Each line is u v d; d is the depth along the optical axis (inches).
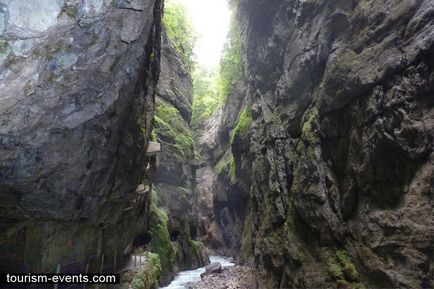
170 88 1427.2
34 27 304.8
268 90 922.7
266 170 843.4
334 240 533.6
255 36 976.9
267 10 898.1
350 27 571.2
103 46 377.1
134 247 886.4
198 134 1891.0
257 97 1002.1
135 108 529.7
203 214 1742.1
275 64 871.7
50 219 501.4
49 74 354.9
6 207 456.8
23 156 422.9
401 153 429.7
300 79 713.6
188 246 1226.6
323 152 598.5
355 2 581.3
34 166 437.4
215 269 1003.3
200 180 1786.4
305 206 606.5
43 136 419.8
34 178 447.5
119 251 717.9
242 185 1198.3
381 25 501.0
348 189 527.5
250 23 999.6
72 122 434.0
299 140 690.8
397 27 467.5
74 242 554.3
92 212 557.0
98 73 403.2
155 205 1064.8
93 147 484.7
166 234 1014.4
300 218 632.4
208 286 841.5
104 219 600.4
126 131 531.5
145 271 698.2
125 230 727.1
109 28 365.7
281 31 829.8
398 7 475.8
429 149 389.7
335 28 612.7
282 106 804.6
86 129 458.9
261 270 773.3
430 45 402.3
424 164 397.1
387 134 449.1
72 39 347.6
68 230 536.4
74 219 532.7
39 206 477.1
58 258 521.0
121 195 604.4
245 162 1123.9
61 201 493.7
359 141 509.0
